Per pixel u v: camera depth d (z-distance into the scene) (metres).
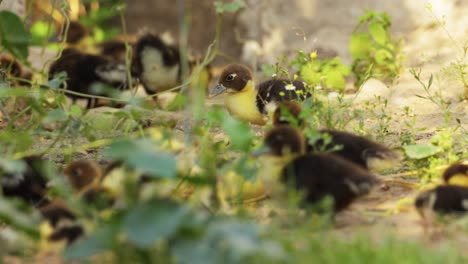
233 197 8.62
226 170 8.35
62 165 11.22
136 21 23.67
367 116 14.03
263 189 8.78
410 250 6.59
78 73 15.15
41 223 7.45
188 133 9.22
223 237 6.05
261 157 8.39
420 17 20.50
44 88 10.81
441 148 10.29
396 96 15.71
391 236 6.92
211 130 12.73
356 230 7.82
